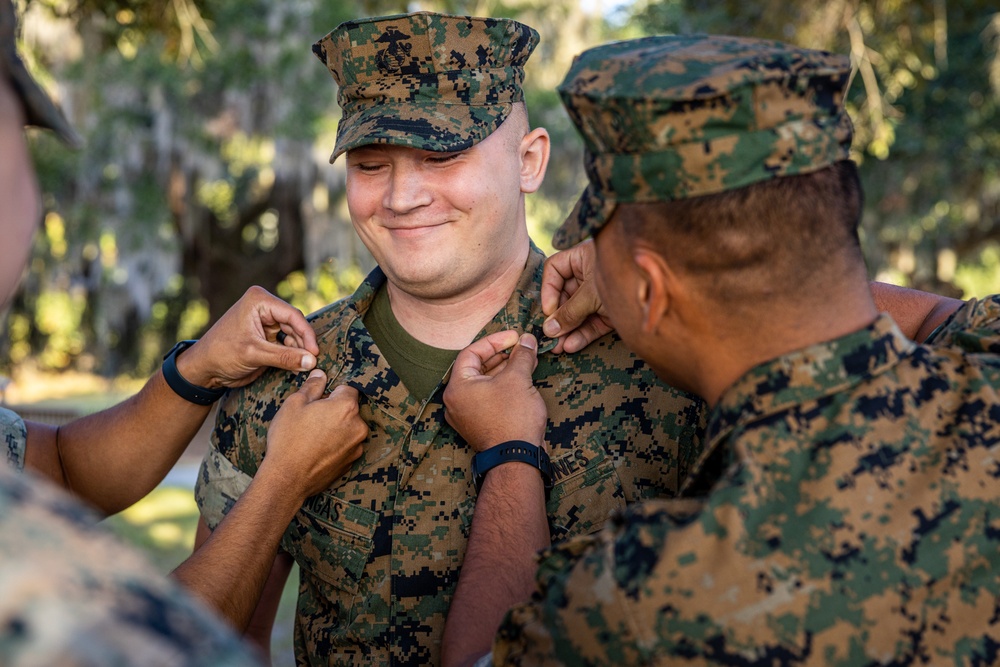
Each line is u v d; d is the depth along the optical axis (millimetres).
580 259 1769
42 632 643
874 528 1121
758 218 1170
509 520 1583
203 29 5207
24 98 945
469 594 1501
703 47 1236
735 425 1214
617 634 1130
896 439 1168
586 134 1275
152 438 1947
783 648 1086
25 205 920
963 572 1123
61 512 741
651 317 1268
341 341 1858
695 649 1102
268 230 17188
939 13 6184
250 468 1886
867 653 1091
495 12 11688
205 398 1933
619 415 1771
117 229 13703
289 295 17547
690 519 1151
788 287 1189
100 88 12156
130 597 698
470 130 1694
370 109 1724
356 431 1759
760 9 6398
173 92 12438
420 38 1691
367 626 1775
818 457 1159
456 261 1758
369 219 1770
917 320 1838
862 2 6168
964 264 17031
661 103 1171
